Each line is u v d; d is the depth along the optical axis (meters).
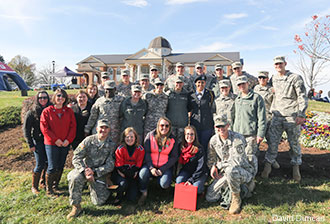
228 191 3.77
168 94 5.00
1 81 21.33
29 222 3.40
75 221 3.38
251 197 4.00
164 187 4.04
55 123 4.12
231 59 36.91
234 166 3.57
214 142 4.01
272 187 4.40
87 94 5.07
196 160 4.13
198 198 4.09
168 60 35.59
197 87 4.88
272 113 5.10
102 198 3.85
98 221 3.38
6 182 4.79
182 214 3.57
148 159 4.08
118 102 4.75
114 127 4.69
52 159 4.11
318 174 5.05
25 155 6.30
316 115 9.77
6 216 3.55
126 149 3.97
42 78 58.66
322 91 21.92
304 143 7.41
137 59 34.16
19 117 9.10
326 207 3.58
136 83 6.37
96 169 3.78
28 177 5.03
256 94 4.48
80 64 40.00
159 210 3.71
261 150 6.80
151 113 4.87
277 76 5.08
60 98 4.13
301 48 14.73
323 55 14.32
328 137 7.11
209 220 3.33
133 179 4.08
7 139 7.36
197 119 4.84
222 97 4.83
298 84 4.67
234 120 4.74
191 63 37.88
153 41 42.72
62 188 4.50
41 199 4.05
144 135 4.88
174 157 4.14
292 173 5.10
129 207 3.81
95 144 3.82
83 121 4.87
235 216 3.46
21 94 18.06
